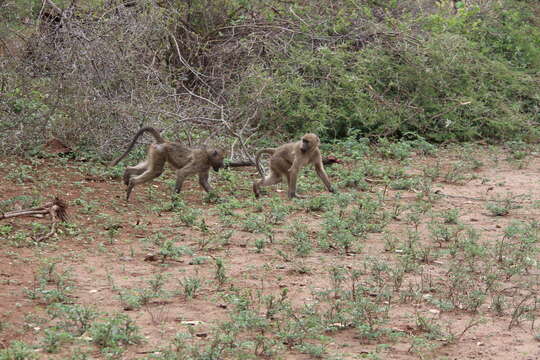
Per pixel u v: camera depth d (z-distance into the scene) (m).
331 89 20.41
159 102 16.88
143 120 16.19
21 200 11.88
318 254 10.20
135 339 6.74
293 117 19.59
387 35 21.47
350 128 20.11
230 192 14.35
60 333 6.74
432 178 16.12
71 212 11.80
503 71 22.94
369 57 20.88
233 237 11.04
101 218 11.62
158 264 9.48
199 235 11.05
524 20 27.41
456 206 13.70
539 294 8.64
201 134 17.61
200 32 21.09
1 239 10.04
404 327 7.41
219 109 18.14
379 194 14.10
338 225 11.35
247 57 20.59
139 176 13.08
